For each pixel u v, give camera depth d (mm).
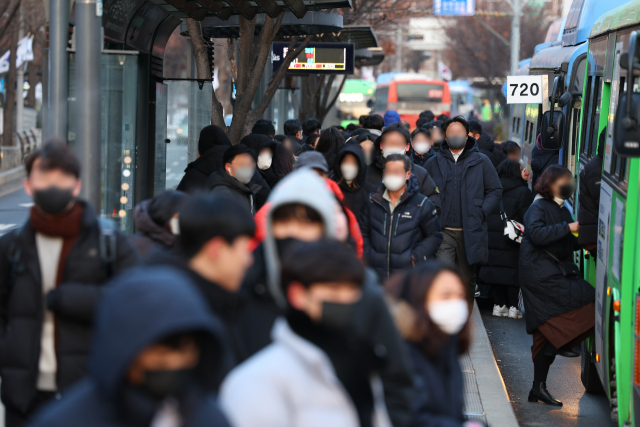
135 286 6352
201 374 6727
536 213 21406
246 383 7812
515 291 32219
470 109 154375
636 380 15164
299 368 7844
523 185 31297
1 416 15062
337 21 40062
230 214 9078
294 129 41000
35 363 11578
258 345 10398
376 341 8594
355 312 8133
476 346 25562
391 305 10086
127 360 6133
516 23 101375
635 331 15305
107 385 6207
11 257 11664
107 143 21609
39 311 11641
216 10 26047
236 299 9664
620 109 14922
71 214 11609
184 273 9164
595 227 20625
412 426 9406
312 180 11031
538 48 57344
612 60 19969
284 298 8211
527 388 23453
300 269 8008
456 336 10328
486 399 20547
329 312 7957
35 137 117250
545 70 45312
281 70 36844
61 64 16812
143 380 6488
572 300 20844
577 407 21547
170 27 30094
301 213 10844
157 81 30578
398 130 24109
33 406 11695
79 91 16188
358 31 58781
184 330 6277
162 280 6430
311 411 7754
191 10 25547
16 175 94562
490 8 177625
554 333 20859
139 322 6168
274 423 7664
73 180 11398
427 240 21141
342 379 8117
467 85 155625
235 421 7664
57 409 6574
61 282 11602
